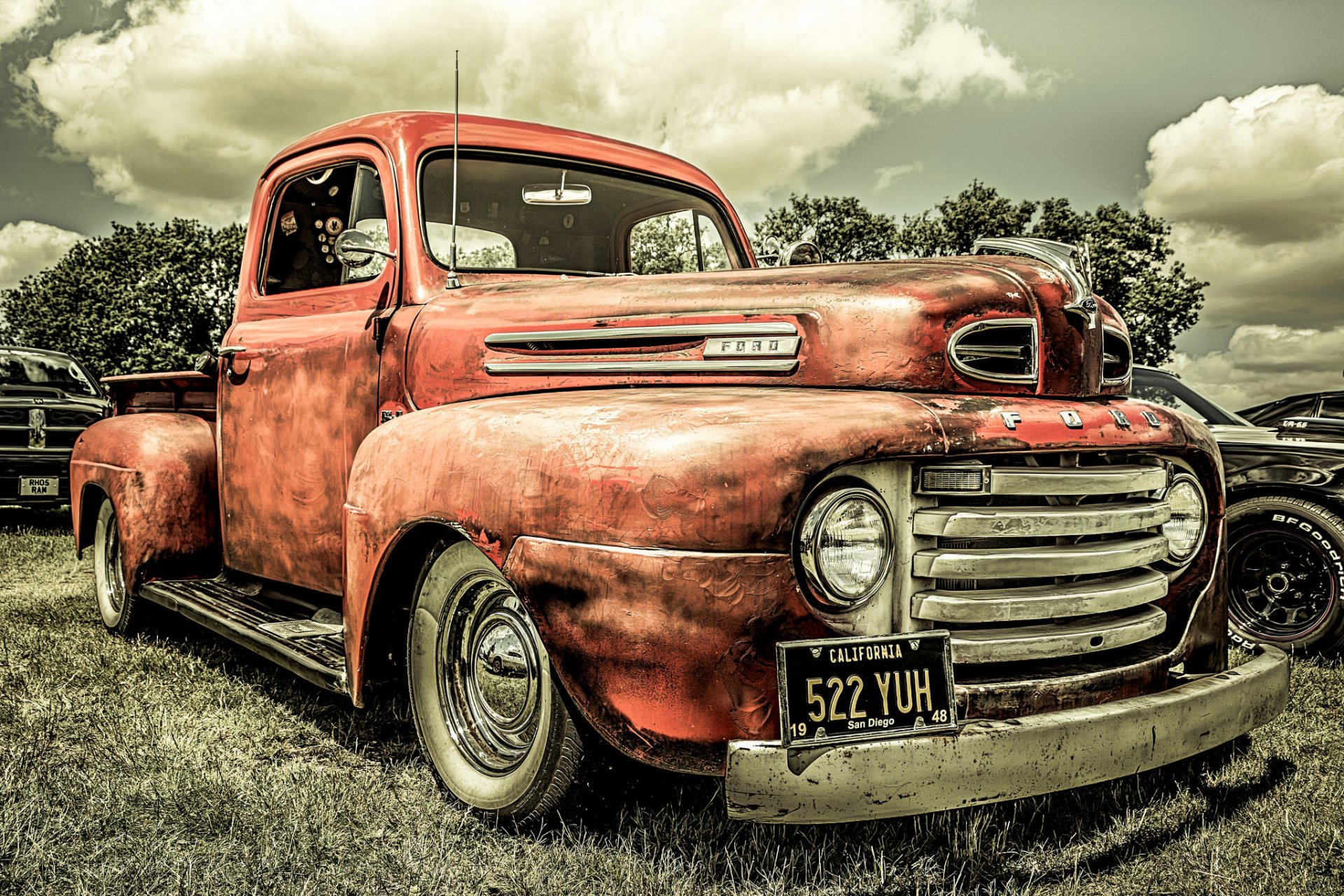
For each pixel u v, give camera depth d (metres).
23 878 1.98
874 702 1.81
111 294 39.03
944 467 1.98
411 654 2.53
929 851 2.18
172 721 3.05
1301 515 4.41
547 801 2.12
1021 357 2.27
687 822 2.24
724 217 3.88
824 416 1.93
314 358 3.20
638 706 1.85
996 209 40.31
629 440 1.93
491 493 2.11
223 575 3.86
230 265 36.72
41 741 2.82
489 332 2.71
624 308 2.55
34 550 7.21
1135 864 2.17
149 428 3.98
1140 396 5.21
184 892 1.95
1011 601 2.03
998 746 1.83
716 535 1.80
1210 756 2.84
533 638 2.21
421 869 2.07
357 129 3.25
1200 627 2.48
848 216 37.19
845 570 1.88
